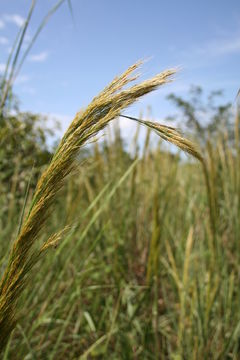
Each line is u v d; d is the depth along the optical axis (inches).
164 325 100.6
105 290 109.5
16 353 69.2
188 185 140.3
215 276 93.1
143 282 111.6
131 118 33.5
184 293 85.2
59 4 58.6
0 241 92.4
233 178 119.7
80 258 107.4
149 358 94.1
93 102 32.7
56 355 91.0
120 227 120.6
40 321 76.1
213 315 95.3
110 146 139.4
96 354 88.5
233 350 87.0
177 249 116.4
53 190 32.7
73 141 32.4
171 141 33.7
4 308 32.9
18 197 130.0
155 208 88.4
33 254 33.7
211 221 88.6
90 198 123.1
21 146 126.5
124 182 132.5
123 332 92.2
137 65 32.8
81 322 100.0
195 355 78.4
